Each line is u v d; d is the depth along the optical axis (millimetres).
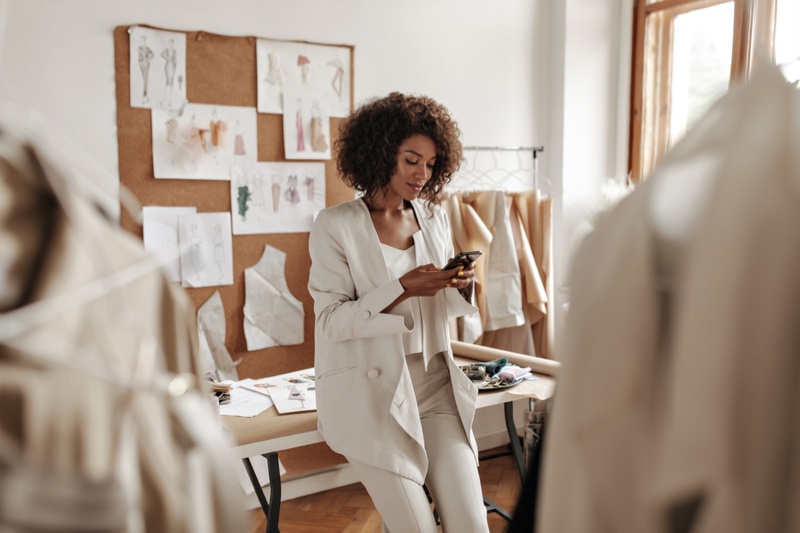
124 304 635
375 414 2014
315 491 3607
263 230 3508
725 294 494
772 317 497
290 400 2477
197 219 3336
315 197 3641
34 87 2959
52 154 603
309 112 3580
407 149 2123
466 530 1903
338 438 2045
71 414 564
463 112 4051
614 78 4359
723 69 3826
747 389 494
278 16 3479
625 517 543
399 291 1967
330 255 2127
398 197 2242
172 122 3242
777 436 500
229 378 3443
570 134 4254
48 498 520
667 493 503
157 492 612
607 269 564
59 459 551
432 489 2051
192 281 3332
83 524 530
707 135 560
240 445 2107
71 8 3006
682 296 516
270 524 2252
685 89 4051
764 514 498
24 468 518
